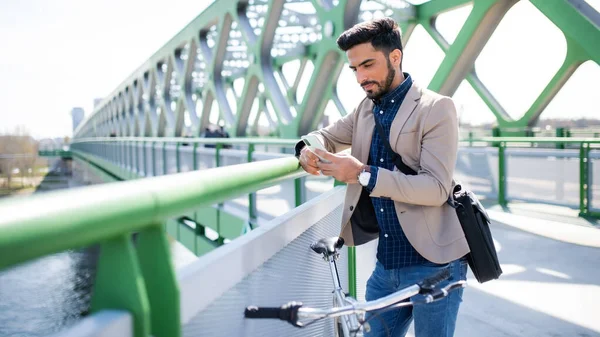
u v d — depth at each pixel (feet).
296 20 54.90
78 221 2.01
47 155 269.64
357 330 4.51
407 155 5.58
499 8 30.76
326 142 6.60
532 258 17.01
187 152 33.22
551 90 38.93
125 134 157.48
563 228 20.12
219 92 68.80
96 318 2.32
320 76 45.19
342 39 5.50
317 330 6.48
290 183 17.28
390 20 5.48
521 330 11.35
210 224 28.48
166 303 2.77
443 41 37.81
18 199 1.94
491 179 26.86
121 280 2.47
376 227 6.21
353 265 9.02
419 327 5.72
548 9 26.58
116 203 2.27
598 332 11.11
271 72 55.57
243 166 4.14
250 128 81.25
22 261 1.82
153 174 46.16
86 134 311.27
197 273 3.36
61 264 58.44
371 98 5.77
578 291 13.67
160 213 2.65
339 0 41.55
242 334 4.19
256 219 21.30
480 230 5.64
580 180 22.15
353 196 6.13
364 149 6.01
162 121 106.32
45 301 52.95
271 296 4.91
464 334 11.27
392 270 5.90
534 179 24.52
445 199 5.37
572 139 22.34
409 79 5.70
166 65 96.89
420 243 5.52
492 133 43.80
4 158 275.59
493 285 14.57
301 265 5.94
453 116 5.37
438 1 37.27
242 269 4.14
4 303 53.67
